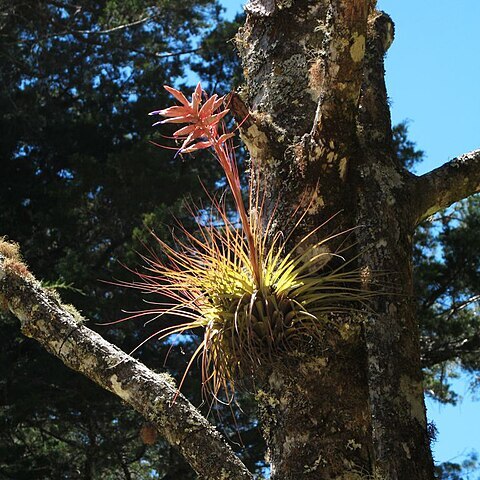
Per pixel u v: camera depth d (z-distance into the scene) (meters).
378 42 3.94
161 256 10.91
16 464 12.09
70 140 15.73
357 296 3.17
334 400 3.09
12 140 15.12
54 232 13.89
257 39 3.80
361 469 3.01
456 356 11.30
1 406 12.09
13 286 3.55
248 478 3.11
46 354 12.12
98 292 12.68
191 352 12.27
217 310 3.15
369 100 3.68
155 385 3.29
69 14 17.25
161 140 14.84
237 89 3.87
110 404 12.20
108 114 16.52
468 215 12.27
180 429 3.20
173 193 13.71
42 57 16.50
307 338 3.12
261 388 3.19
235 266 3.18
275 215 3.36
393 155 3.58
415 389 3.12
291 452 3.06
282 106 3.58
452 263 11.77
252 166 3.51
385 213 3.37
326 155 3.30
